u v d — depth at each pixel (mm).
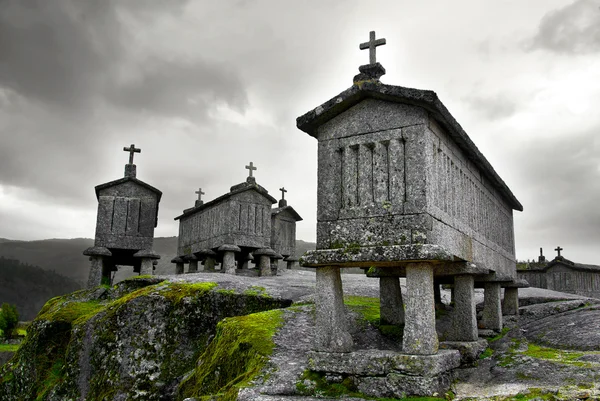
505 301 13930
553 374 7375
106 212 16875
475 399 6605
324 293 7754
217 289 12375
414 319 7121
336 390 7121
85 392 11016
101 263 16516
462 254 8883
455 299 9344
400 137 7652
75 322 12203
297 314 10531
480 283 11961
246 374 7938
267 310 11680
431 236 7258
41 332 12383
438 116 7801
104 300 14070
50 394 11211
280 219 23594
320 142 8359
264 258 19000
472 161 10109
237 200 18719
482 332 10961
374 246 7453
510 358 8562
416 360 6793
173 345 11414
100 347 11320
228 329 9633
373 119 7926
